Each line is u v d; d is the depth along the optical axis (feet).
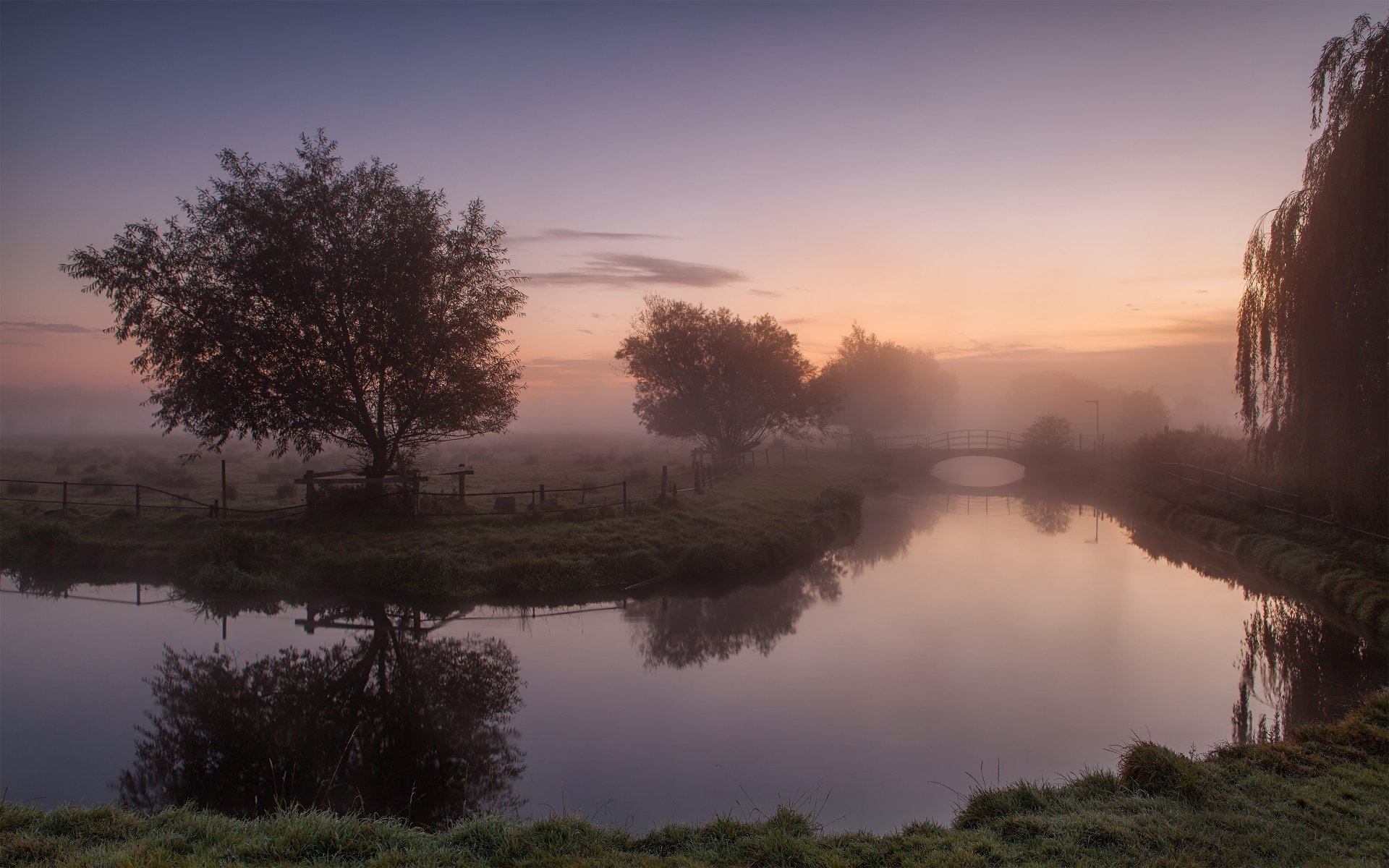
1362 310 57.72
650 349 155.63
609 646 54.39
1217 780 25.79
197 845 19.92
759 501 108.06
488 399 86.43
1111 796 24.75
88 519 82.07
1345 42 58.75
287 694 44.96
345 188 79.97
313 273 77.51
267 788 33.73
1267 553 71.77
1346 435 60.03
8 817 21.08
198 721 40.86
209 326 76.79
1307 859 19.93
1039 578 76.69
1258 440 69.97
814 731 39.99
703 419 157.89
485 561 69.62
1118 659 51.19
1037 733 39.40
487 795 33.19
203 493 105.60
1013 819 22.75
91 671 47.88
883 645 54.70
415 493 81.76
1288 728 38.91
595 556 71.46
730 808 31.65
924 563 84.23
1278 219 64.08
